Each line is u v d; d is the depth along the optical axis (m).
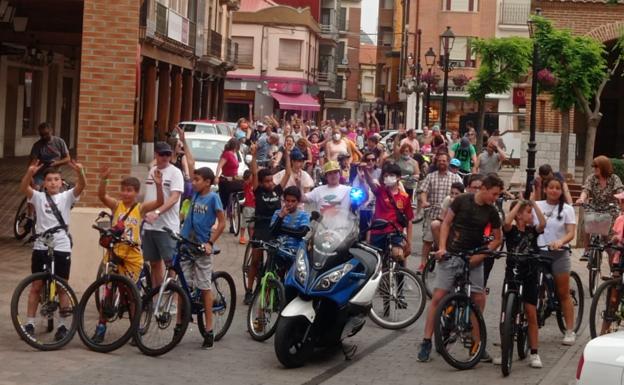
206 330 11.55
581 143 42.00
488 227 11.54
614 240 12.91
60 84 43.69
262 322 12.05
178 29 44.34
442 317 10.97
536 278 11.20
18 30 21.86
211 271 11.59
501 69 42.44
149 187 12.66
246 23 78.88
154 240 12.37
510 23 61.66
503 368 10.66
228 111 79.06
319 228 11.16
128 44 14.52
